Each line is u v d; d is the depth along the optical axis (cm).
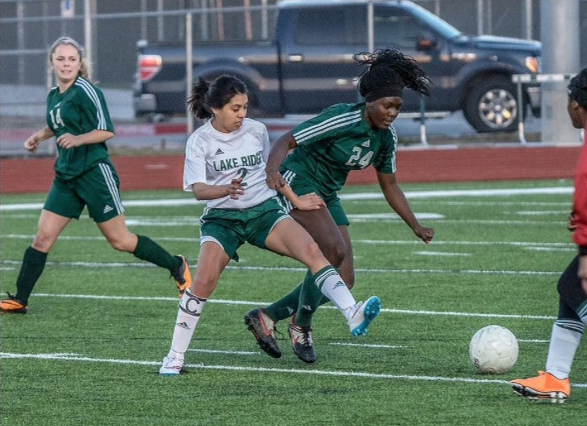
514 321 2138
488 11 6462
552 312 2227
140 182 5459
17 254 3328
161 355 1908
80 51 2317
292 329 1830
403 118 6175
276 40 5872
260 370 1778
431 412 1494
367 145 1775
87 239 3678
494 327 1720
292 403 1561
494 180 5397
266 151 1784
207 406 1555
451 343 1948
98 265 3078
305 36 5859
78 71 2330
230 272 2883
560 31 5938
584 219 1345
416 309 2284
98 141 2289
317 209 1788
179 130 7231
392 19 5875
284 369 1783
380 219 3975
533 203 4353
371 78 1723
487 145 5894
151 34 9481
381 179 1864
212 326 2169
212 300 2467
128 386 1683
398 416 1478
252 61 5866
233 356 1894
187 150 1741
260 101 5875
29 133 6469
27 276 2334
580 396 1567
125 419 1498
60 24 9194
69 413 1534
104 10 9494
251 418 1488
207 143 1741
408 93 5947
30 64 8650
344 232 1855
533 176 5416
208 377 1733
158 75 5931
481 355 1695
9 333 2130
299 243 1720
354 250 3216
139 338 2061
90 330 2148
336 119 1748
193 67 5888
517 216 3944
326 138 1766
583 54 6569
